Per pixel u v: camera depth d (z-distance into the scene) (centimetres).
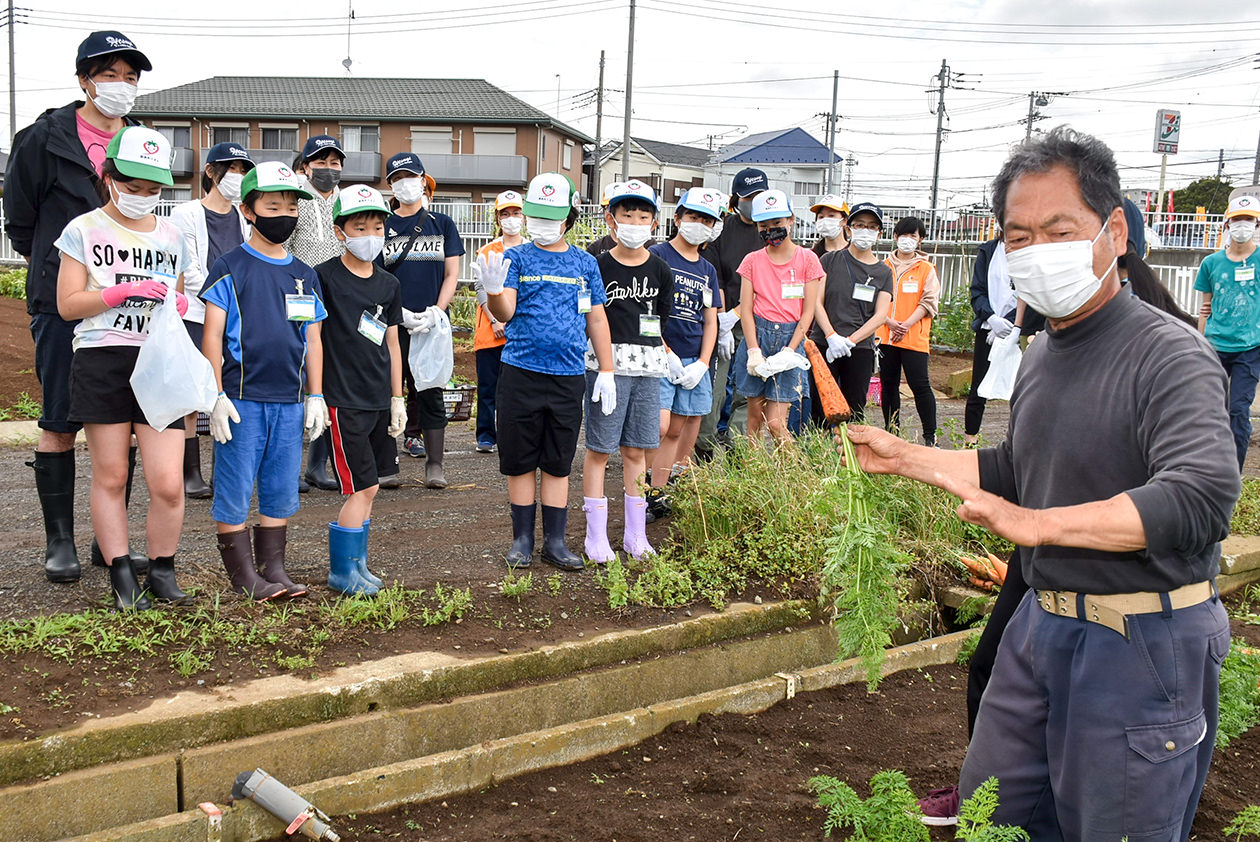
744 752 436
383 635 440
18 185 485
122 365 441
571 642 450
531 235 539
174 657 397
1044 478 280
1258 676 482
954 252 2362
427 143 4772
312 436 473
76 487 724
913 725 473
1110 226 263
